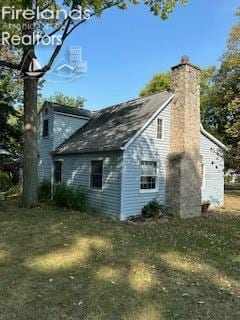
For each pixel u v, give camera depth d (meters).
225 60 26.09
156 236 9.61
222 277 6.20
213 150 16.81
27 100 13.84
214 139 17.25
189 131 14.51
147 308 4.71
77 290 5.26
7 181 21.70
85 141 16.22
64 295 5.04
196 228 11.24
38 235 8.87
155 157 14.37
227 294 5.38
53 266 6.38
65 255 7.15
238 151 12.62
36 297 4.92
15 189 19.77
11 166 22.53
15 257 6.84
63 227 10.10
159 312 4.59
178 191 14.01
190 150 14.52
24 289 5.20
